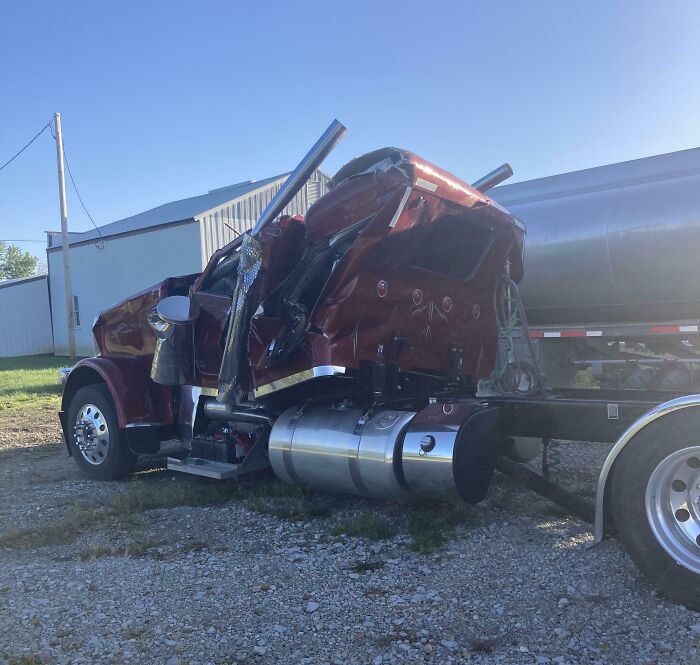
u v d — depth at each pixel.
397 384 5.54
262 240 5.12
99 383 7.06
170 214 26.81
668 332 9.68
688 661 3.05
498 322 5.92
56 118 25.80
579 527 4.75
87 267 29.03
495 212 5.48
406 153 4.70
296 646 3.34
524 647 3.24
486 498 5.47
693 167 9.73
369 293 5.08
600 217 9.76
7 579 4.27
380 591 3.91
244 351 5.58
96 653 3.31
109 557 4.64
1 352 32.00
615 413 4.30
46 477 7.24
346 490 5.08
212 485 6.32
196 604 3.81
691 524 3.58
